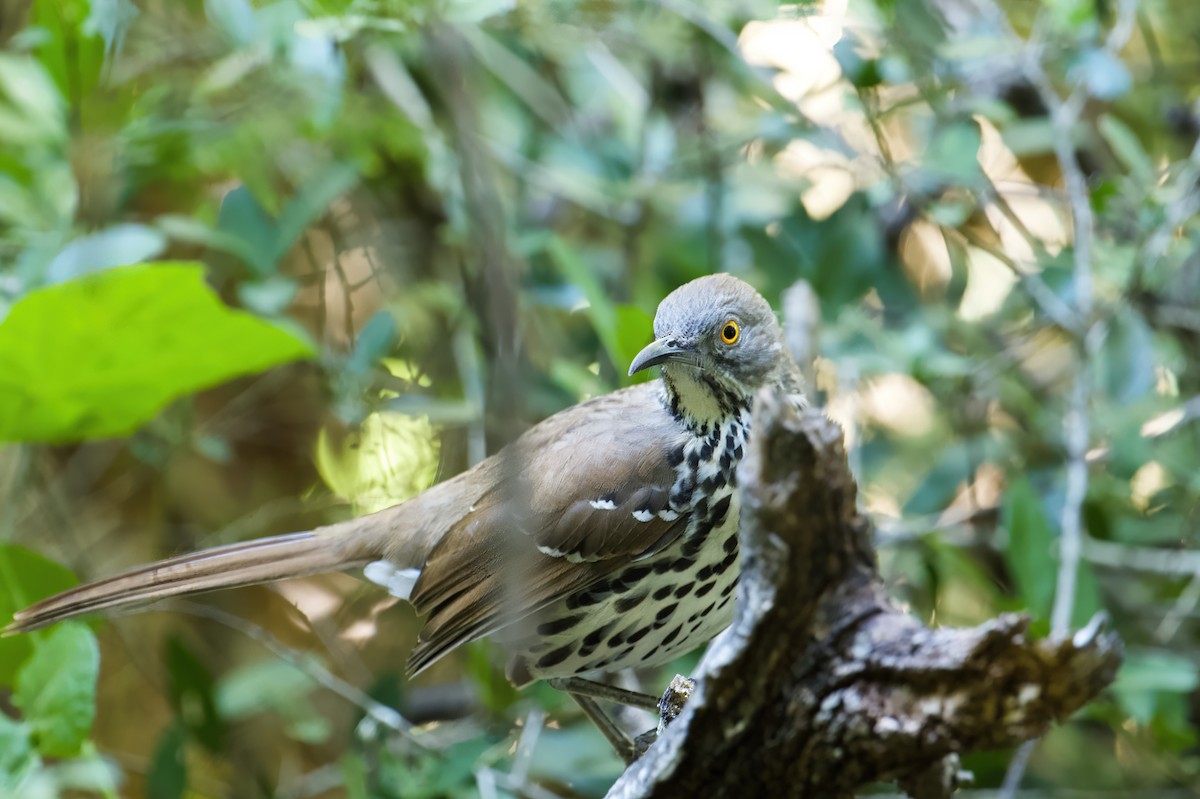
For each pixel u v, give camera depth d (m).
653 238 11.09
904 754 4.05
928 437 11.68
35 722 7.05
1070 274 10.25
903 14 9.52
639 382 9.15
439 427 10.39
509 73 10.82
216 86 9.59
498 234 5.74
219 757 10.09
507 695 8.90
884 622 4.09
